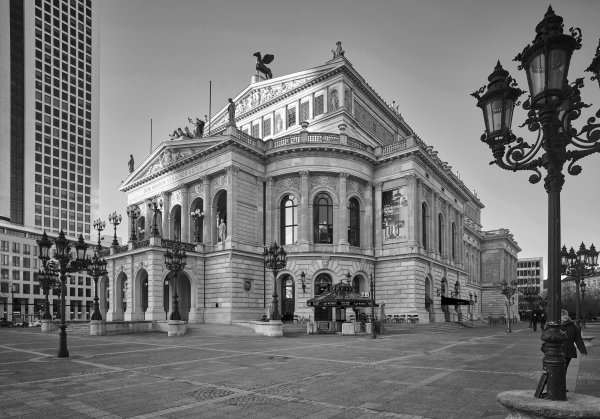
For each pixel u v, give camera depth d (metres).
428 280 58.03
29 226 128.00
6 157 129.00
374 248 57.34
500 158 8.41
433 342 30.23
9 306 111.94
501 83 8.28
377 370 16.64
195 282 52.06
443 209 67.69
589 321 90.12
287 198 56.69
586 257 26.89
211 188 56.56
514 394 7.35
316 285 53.03
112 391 12.83
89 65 153.38
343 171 55.09
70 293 123.38
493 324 74.44
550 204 7.46
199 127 66.31
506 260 112.00
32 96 136.50
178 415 10.16
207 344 28.66
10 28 134.12
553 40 6.85
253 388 13.15
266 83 70.50
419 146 55.28
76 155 145.88
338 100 62.31
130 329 42.00
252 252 53.62
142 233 66.88
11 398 12.00
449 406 10.80
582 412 6.23
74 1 151.25
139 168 66.81
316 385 13.58
